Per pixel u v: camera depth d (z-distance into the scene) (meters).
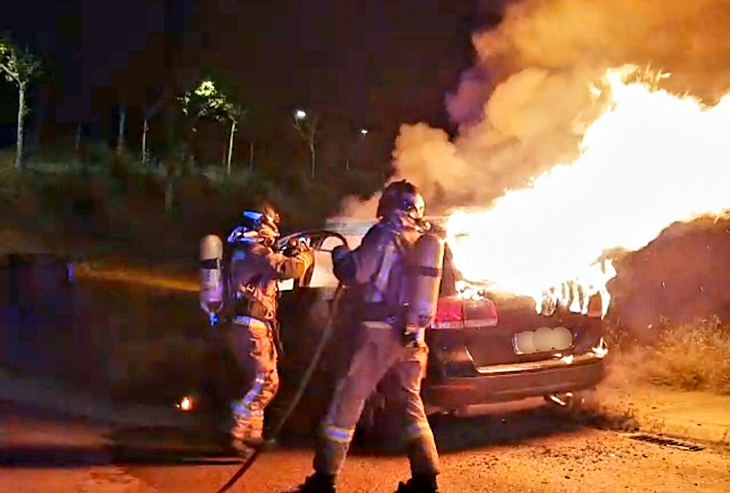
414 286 5.26
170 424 7.52
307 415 7.32
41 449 6.74
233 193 34.00
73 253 24.19
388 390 5.53
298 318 7.39
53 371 9.94
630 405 7.59
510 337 6.55
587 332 6.92
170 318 12.81
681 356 8.73
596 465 6.14
